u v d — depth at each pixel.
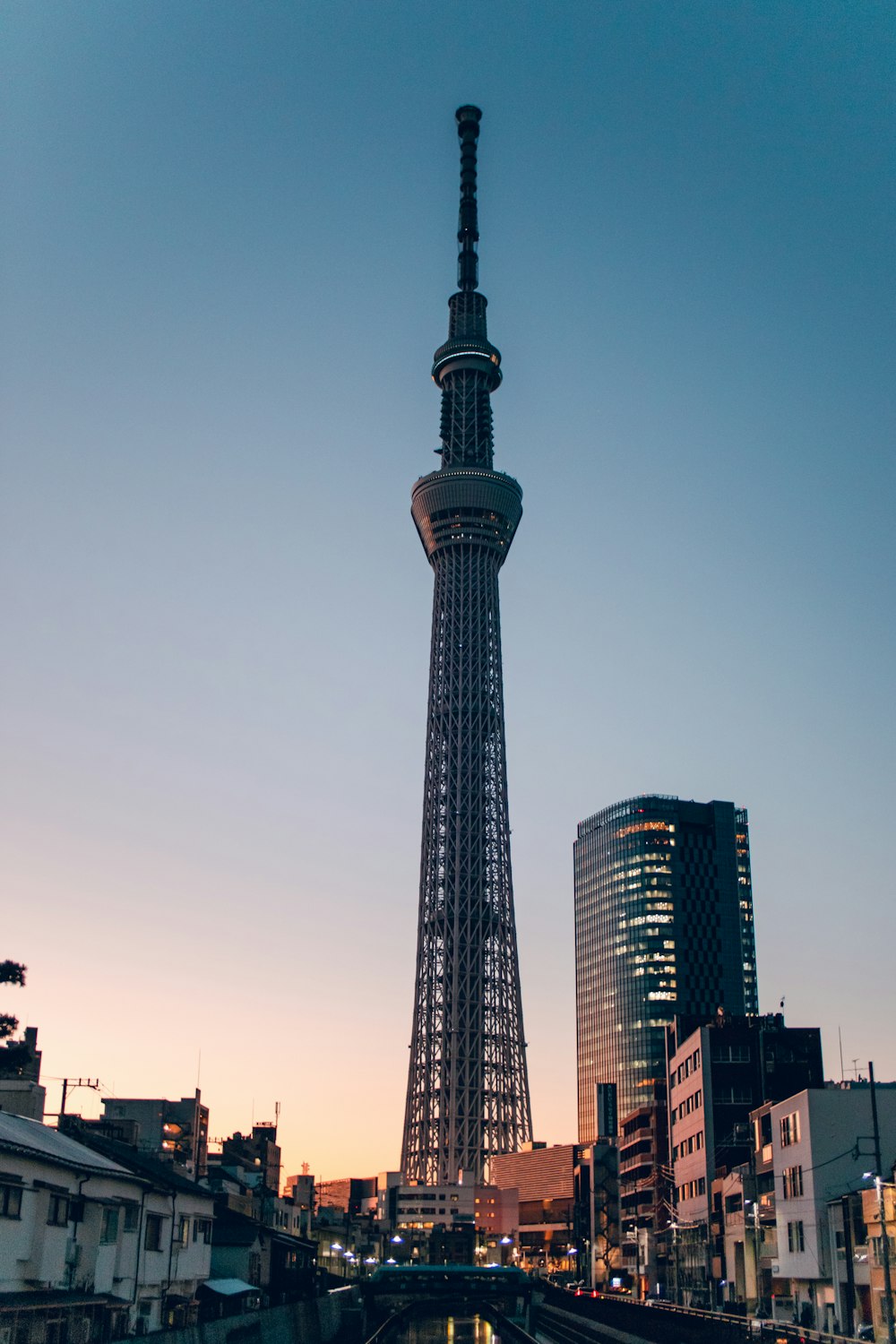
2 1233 57.16
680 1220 159.88
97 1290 66.81
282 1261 116.62
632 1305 113.31
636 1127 195.25
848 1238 87.44
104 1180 68.62
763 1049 148.12
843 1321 93.81
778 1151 110.88
